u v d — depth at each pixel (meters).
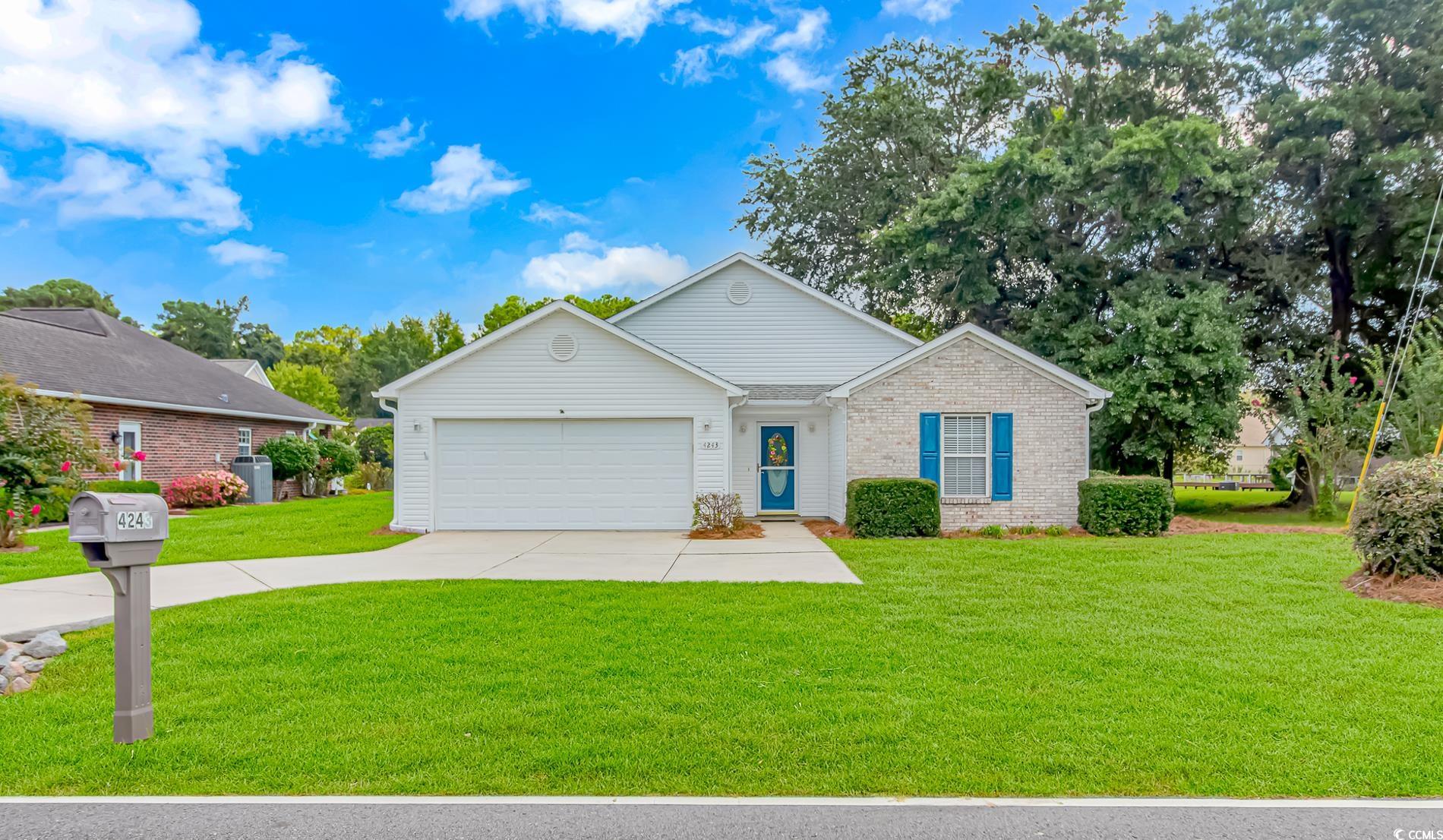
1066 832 3.37
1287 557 10.59
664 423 14.79
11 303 45.06
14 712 4.85
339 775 3.94
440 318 66.94
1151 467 20.38
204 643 6.39
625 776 3.92
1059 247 20.70
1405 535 8.07
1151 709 4.78
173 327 54.69
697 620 7.16
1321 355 19.25
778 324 18.17
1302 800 3.66
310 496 25.45
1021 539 13.23
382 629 6.84
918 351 14.64
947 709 4.81
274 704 4.95
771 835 3.34
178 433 20.00
